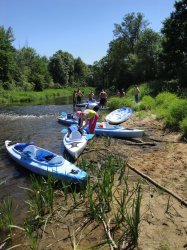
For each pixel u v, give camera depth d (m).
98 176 7.75
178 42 34.72
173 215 6.01
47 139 13.97
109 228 5.61
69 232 5.70
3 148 12.30
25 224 5.89
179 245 5.07
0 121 20.45
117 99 22.86
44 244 5.41
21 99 42.22
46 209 6.63
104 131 13.52
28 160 9.31
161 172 8.39
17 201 7.36
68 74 98.44
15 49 71.25
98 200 6.75
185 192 6.99
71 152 10.16
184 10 34.03
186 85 30.75
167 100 19.52
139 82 51.97
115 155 10.57
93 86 96.75
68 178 7.72
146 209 6.25
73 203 6.82
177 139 12.41
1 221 6.09
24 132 15.95
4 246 5.51
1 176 9.05
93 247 5.18
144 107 20.36
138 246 5.07
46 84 76.31
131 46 66.62
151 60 49.12
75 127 12.42
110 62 67.44
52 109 28.41
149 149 11.27
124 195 6.08
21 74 63.44
